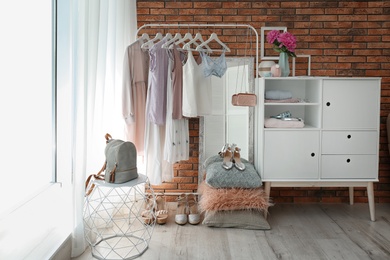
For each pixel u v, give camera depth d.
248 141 3.65
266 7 3.68
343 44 3.71
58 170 2.70
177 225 3.14
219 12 3.68
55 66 2.66
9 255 2.03
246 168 3.26
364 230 3.03
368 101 3.20
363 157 3.23
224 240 2.82
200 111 3.30
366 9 3.68
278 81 3.66
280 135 3.21
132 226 3.09
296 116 3.70
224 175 3.12
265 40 3.70
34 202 2.38
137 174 2.62
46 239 2.36
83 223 2.54
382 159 3.79
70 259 2.46
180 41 3.29
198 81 3.29
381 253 2.59
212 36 3.28
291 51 3.38
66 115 2.69
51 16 2.63
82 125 2.43
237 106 3.65
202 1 3.67
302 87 3.66
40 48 2.52
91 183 2.54
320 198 3.80
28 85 2.35
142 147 3.38
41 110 2.56
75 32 2.38
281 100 3.29
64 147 2.71
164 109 3.25
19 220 2.16
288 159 3.22
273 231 3.01
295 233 2.97
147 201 3.44
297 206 3.69
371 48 3.71
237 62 3.65
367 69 3.72
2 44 2.02
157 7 3.67
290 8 3.68
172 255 2.55
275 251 2.62
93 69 2.60
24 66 2.29
